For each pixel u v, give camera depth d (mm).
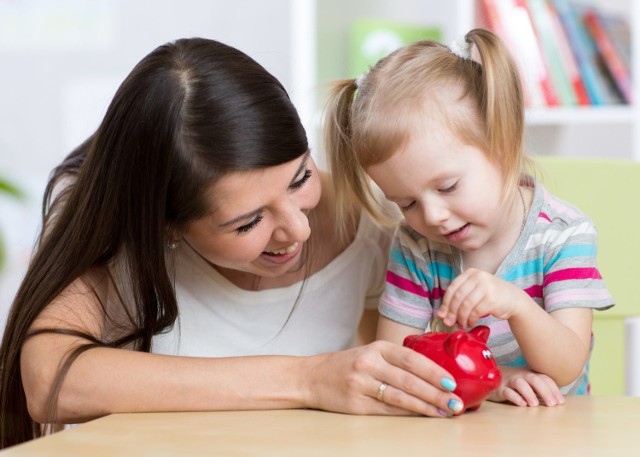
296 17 2402
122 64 3086
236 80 1103
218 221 1115
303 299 1487
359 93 1316
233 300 1469
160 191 1119
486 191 1205
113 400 1014
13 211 3051
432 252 1356
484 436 830
